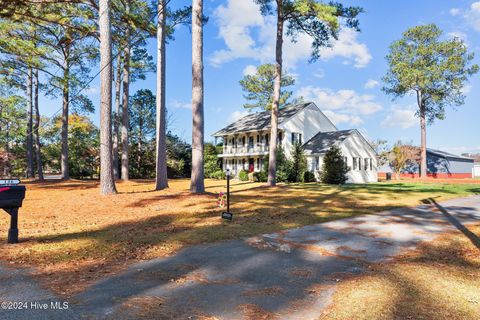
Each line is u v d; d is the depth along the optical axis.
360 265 4.77
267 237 6.61
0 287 3.76
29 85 28.14
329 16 16.25
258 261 4.96
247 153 35.41
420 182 30.55
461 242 6.17
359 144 31.83
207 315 3.06
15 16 17.75
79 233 6.87
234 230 7.22
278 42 20.62
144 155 37.75
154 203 11.45
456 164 44.97
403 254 5.37
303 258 5.14
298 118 33.19
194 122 13.80
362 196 14.62
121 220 8.48
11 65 24.16
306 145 32.84
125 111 25.55
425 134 37.88
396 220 8.68
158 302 3.36
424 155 37.72
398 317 3.01
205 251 5.52
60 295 3.53
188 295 3.57
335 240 6.39
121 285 3.87
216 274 4.34
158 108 16.11
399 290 3.72
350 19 18.72
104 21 13.20
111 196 13.12
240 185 22.47
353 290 3.74
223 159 40.97
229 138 40.31
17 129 34.72
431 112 38.19
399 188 19.72
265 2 20.16
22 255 5.12
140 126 39.69
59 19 18.58
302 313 3.13
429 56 35.56
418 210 10.53
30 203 11.95
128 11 19.33
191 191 13.87
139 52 29.03
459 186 22.64
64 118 25.91
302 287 3.86
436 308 3.21
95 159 38.66
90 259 4.98
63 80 23.39
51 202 12.16
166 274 4.31
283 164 27.50
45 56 22.78
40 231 7.05
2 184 5.80
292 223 8.14
